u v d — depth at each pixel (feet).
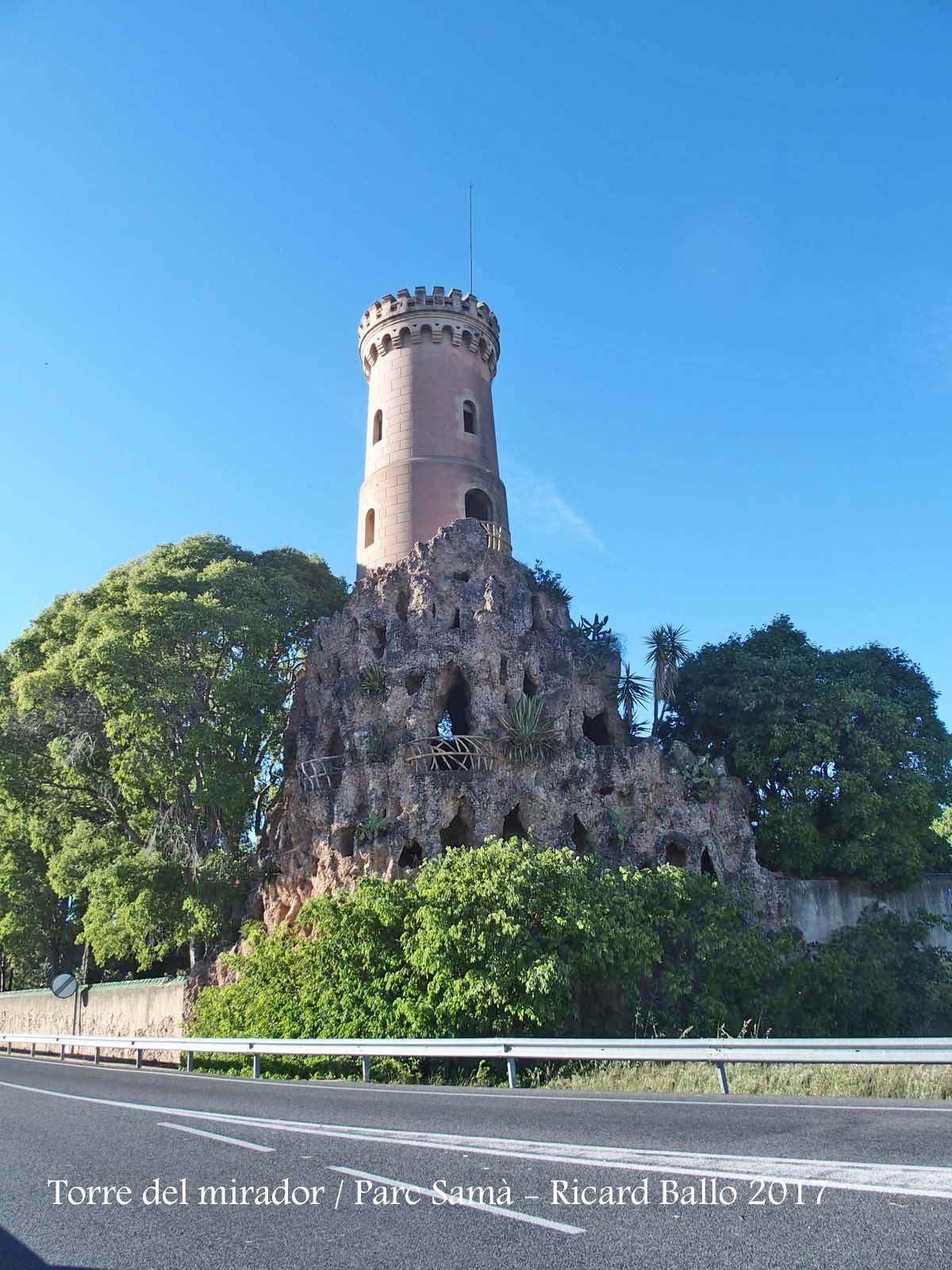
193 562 176.24
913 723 160.66
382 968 110.32
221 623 148.05
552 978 101.09
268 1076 103.86
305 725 155.53
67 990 119.03
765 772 155.63
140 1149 46.96
